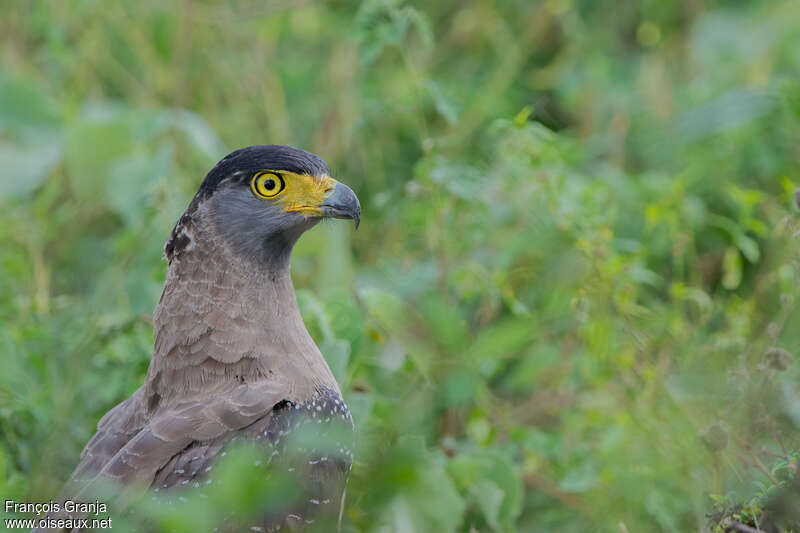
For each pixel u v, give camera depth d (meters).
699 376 10.02
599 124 15.16
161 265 11.62
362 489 8.24
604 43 15.88
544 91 15.67
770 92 13.45
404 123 14.34
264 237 9.23
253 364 9.05
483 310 11.80
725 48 15.09
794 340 9.61
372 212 14.05
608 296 10.55
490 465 10.23
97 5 15.23
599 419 10.62
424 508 9.40
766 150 13.26
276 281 9.35
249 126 15.16
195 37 15.48
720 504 8.42
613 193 12.68
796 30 14.80
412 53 15.42
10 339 10.56
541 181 11.07
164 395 9.05
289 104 15.50
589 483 10.15
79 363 10.62
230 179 9.20
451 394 10.82
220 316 9.10
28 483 9.80
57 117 14.36
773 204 12.45
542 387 11.89
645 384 10.30
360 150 14.34
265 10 15.41
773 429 8.66
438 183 11.59
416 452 9.20
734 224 11.73
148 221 11.88
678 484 9.75
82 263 13.28
